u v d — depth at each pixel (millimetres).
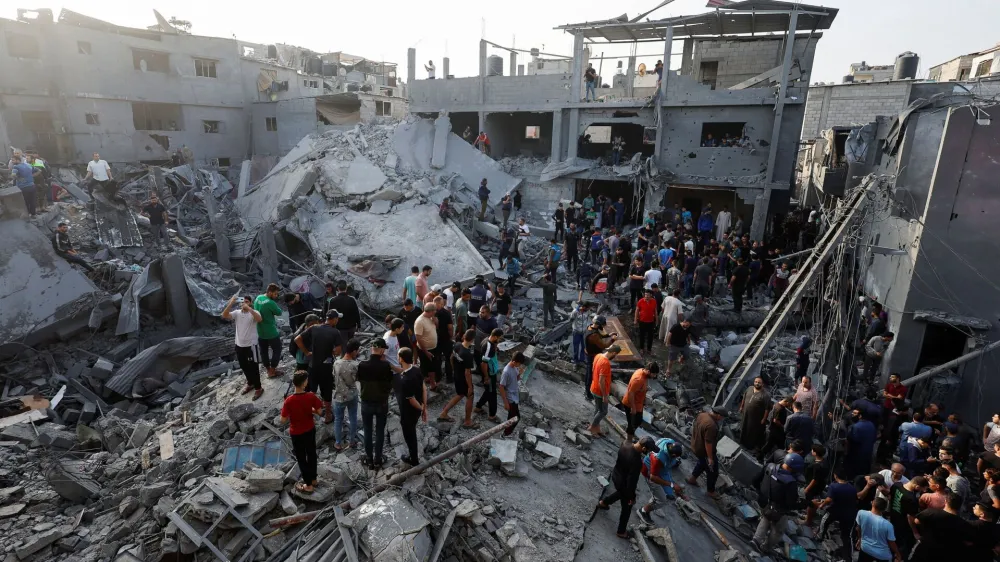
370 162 22734
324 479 7285
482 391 10500
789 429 9234
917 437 9070
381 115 36812
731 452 9734
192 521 6637
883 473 8133
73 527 7227
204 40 34844
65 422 10867
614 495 7656
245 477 7293
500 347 12375
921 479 7691
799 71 21375
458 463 8062
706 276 15695
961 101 11852
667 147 23250
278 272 18859
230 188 28609
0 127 26391
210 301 14852
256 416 8828
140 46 31922
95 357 12734
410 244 18578
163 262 13789
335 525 6523
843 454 9258
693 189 25969
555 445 9344
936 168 10977
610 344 10602
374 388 7230
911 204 12109
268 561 6270
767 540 8086
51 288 13047
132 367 11969
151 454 8750
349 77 45750
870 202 10523
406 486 7238
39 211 16656
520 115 31469
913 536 7789
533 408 10438
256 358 9602
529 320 15258
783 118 21125
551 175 24922
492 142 28781
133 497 7512
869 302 13586
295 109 34938
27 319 12523
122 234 17578
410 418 7406
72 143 29672
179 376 12516
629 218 26547
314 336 8609
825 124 31203
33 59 28328
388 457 7922
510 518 7344
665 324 13641
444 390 10297
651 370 9203
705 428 8773
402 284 16531
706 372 13023
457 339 11328
